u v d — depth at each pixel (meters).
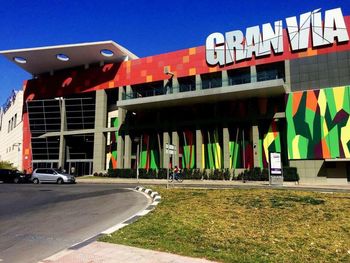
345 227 9.09
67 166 49.66
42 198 18.58
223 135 37.97
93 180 39.00
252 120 36.81
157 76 42.59
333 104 32.62
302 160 33.28
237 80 35.69
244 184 29.47
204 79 40.34
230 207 11.97
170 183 31.67
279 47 35.41
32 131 51.56
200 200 13.66
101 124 46.16
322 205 11.88
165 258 6.57
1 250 7.43
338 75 32.84
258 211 11.20
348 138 31.67
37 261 6.62
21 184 33.78
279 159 26.86
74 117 48.94
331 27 33.41
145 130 43.62
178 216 10.64
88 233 9.03
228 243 7.77
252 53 36.66
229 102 39.00
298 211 11.05
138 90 45.38
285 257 6.86
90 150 49.06
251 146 37.16
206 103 39.81
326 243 7.84
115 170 42.53
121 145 44.31
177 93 37.91
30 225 10.25
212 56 38.91
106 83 46.44
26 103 52.75
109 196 18.14
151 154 42.78
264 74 34.53
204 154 39.53
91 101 47.78
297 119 33.91
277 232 8.76
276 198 13.58
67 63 48.56
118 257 6.63
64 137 49.41
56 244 7.90
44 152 51.19
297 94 34.19
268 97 36.91
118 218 11.16
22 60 47.88
